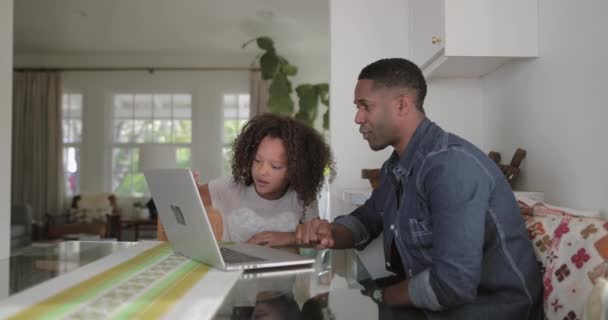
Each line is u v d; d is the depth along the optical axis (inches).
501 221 44.7
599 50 57.4
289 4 226.5
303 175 63.5
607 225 41.3
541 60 72.2
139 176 309.7
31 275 41.7
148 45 288.5
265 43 253.4
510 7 74.2
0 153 126.4
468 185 40.6
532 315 44.5
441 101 96.3
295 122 65.9
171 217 49.1
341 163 105.9
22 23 252.5
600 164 57.2
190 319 29.7
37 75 300.0
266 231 63.7
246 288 38.8
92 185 305.0
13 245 218.1
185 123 311.0
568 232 44.3
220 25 255.0
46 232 256.2
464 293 37.8
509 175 76.3
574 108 63.0
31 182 299.7
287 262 47.2
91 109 305.6
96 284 38.4
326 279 42.9
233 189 70.2
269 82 298.7
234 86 306.8
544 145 71.1
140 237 293.0
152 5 229.6
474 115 96.3
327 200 92.7
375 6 105.7
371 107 50.4
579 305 40.3
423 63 89.9
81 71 306.3
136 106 311.4
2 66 127.0
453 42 74.7
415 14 96.1
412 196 46.7
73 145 309.0
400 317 34.5
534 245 47.9
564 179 65.5
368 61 105.6
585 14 60.4
